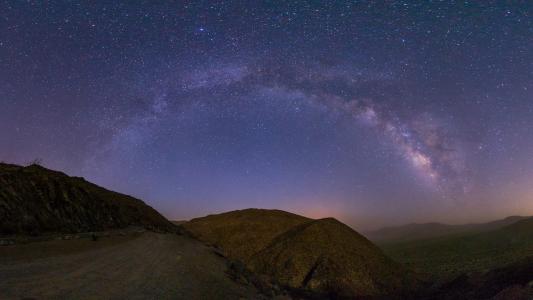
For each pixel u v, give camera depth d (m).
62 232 22.81
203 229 69.44
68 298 10.48
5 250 14.98
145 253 22.33
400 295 43.78
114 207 36.31
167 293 14.68
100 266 15.78
